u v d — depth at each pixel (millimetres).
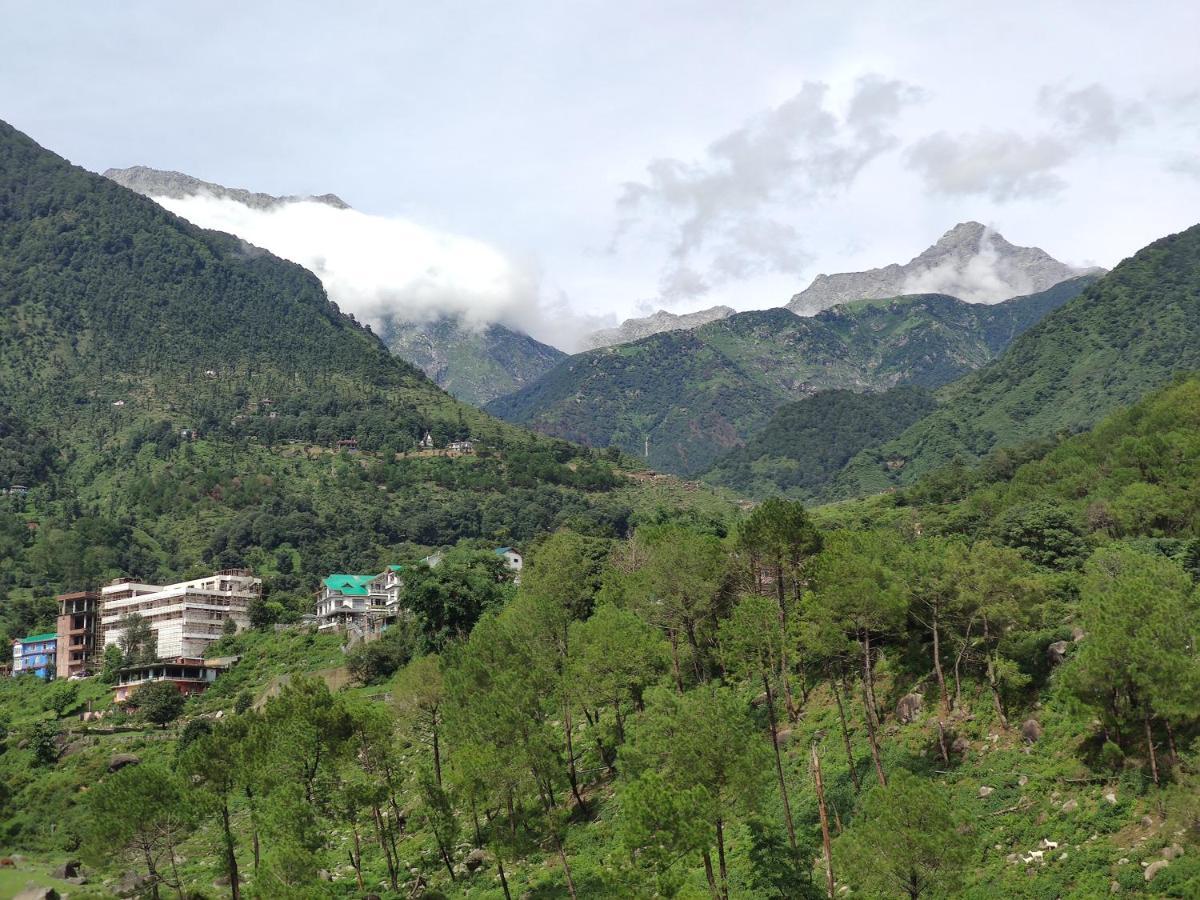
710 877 55562
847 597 71688
